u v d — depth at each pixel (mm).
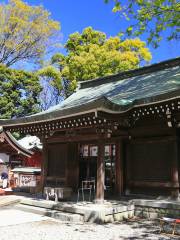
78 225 8922
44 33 34406
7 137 15477
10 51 34031
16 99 30297
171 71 14562
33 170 17438
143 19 8430
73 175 14594
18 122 13227
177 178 10484
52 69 33688
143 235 7750
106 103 9312
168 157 10875
